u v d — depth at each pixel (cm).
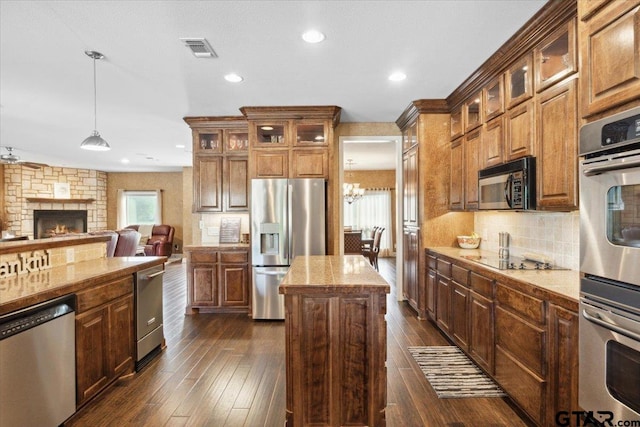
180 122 504
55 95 386
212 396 252
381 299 202
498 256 327
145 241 1012
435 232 419
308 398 205
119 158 830
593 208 149
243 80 344
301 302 203
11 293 189
